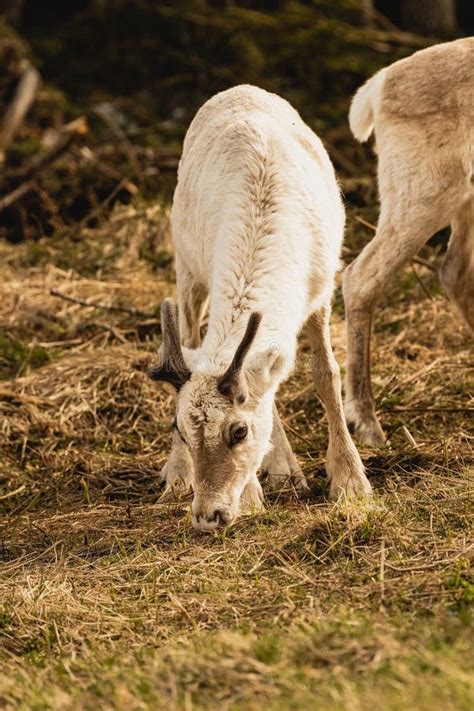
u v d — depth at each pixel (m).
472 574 18.05
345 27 59.41
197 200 23.14
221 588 19.25
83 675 16.70
